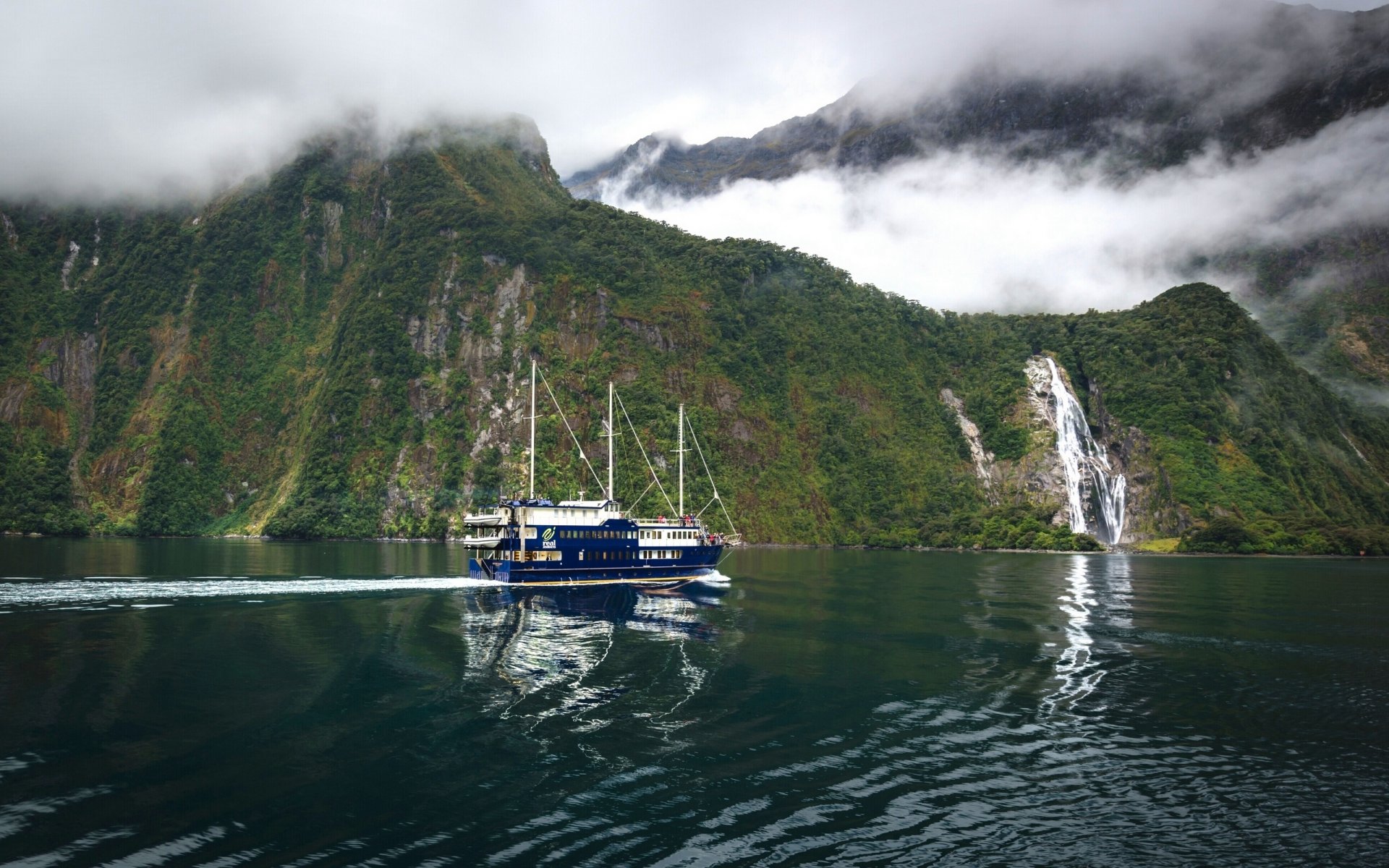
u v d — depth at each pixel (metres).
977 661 62.97
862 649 66.94
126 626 71.88
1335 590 117.38
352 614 80.19
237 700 48.81
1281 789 37.94
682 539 117.50
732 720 46.38
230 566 132.25
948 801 35.84
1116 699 52.72
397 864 29.17
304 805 34.00
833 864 29.94
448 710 47.28
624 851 30.52
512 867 29.16
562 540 106.44
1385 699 53.19
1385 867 30.66
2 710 46.19
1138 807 35.59
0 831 31.27
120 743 41.16
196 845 30.41
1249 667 62.22
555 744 41.84
